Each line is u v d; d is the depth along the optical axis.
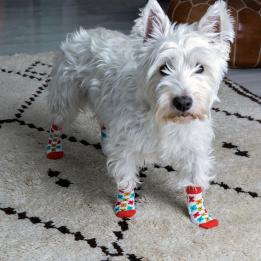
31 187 0.83
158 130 0.70
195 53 0.64
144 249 0.68
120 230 0.72
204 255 0.67
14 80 1.28
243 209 0.78
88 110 1.00
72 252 0.68
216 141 0.99
